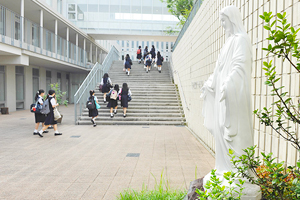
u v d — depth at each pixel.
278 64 3.51
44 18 18.59
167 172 4.88
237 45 2.65
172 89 15.33
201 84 8.42
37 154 6.23
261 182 2.33
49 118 8.56
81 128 10.53
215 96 2.94
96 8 24.16
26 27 14.15
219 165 2.89
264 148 3.91
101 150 6.70
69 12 24.08
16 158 5.85
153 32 24.27
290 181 2.43
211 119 3.08
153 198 3.29
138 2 24.14
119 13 24.28
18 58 13.83
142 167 5.21
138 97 14.31
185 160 5.76
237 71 2.58
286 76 3.31
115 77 18.23
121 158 5.92
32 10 16.84
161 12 24.33
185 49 12.42
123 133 9.40
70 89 29.02
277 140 3.52
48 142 7.65
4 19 12.14
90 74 14.66
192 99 10.13
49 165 5.33
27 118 13.64
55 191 3.95
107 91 13.51
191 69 10.52
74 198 3.68
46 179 4.49
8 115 15.11
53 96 8.70
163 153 6.41
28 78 19.70
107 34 24.27
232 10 2.76
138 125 11.59
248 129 2.63
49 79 23.69
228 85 2.56
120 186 4.14
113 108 12.30
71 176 4.65
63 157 5.97
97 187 4.11
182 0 19.20
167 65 21.72
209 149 6.80
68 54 20.20
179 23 22.64
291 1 3.20
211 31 7.18
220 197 2.10
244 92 2.58
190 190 3.29
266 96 3.85
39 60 17.08
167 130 10.20
